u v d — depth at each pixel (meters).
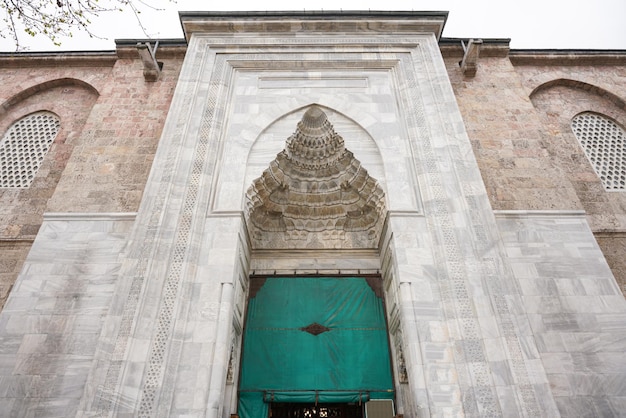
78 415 6.78
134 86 13.75
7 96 14.25
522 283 9.32
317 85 12.22
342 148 11.39
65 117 13.96
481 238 9.01
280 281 11.16
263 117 11.37
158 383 7.15
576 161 12.86
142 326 7.71
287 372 9.66
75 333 8.68
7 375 8.20
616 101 14.48
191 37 13.27
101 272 9.49
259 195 10.83
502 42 14.59
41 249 9.77
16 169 12.81
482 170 11.48
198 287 8.29
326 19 13.40
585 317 8.84
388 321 10.43
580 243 9.92
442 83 11.88
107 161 11.64
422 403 7.13
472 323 7.91
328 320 10.45
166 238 8.85
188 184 9.78
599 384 8.09
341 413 11.27
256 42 13.12
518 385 7.22
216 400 7.04
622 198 12.12
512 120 12.65
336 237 12.00
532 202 10.80
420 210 9.55
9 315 8.84
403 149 10.68
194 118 11.02
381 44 13.13
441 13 13.54
